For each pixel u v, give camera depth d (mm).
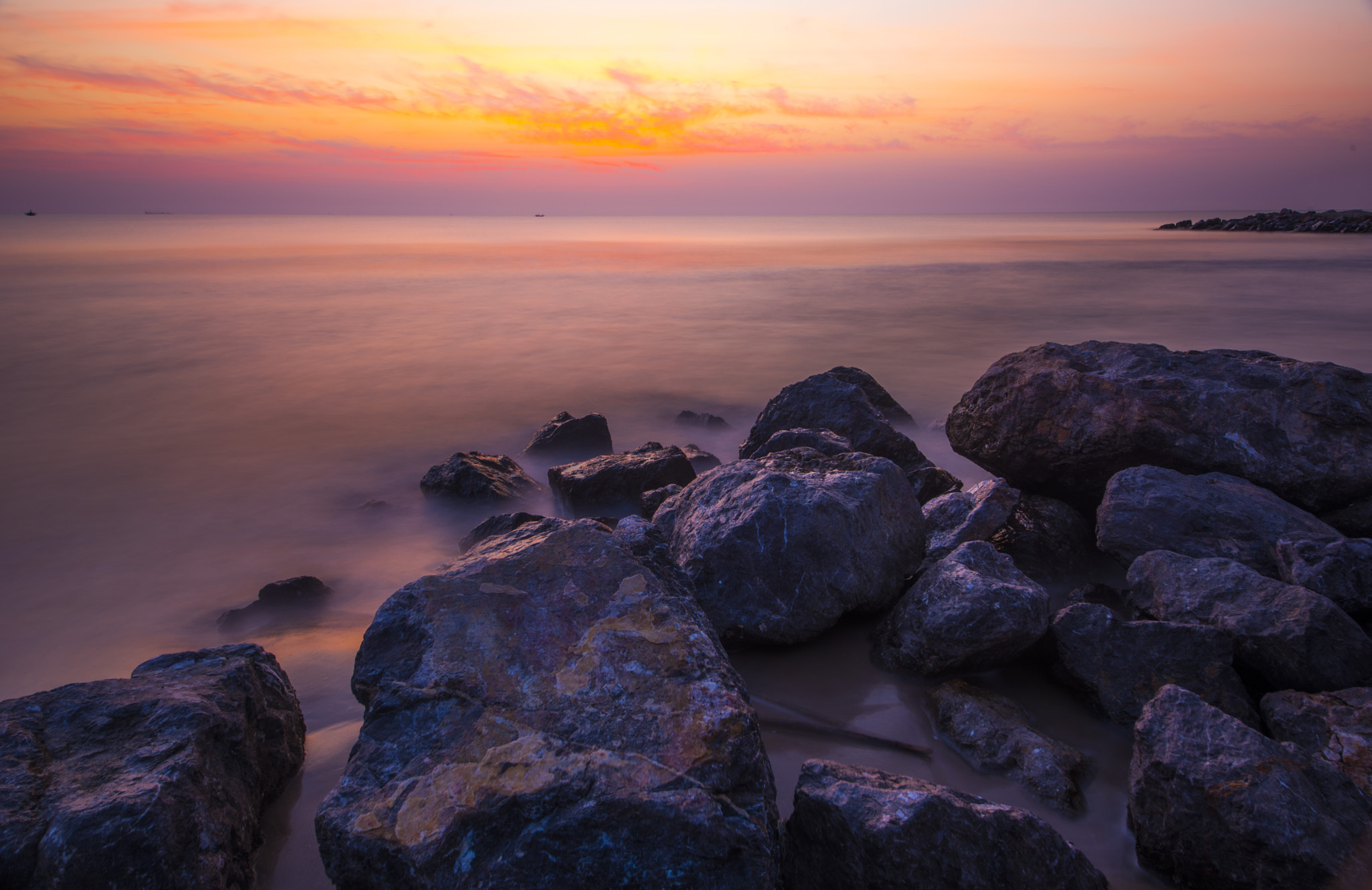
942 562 5602
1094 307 29828
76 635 7090
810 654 5547
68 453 12992
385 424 14750
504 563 4137
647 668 3539
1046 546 7094
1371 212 97938
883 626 5641
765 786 3236
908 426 12977
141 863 3121
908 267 49875
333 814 3055
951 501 7434
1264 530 6000
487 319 27625
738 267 51062
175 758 3527
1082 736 4652
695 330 25344
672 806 2949
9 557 8867
